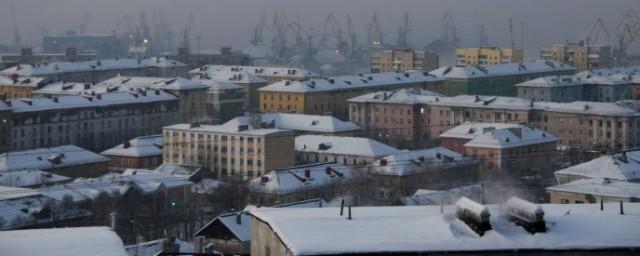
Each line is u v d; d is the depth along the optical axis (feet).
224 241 459.73
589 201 599.98
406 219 168.25
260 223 182.60
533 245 157.58
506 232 161.17
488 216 159.84
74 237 187.32
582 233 161.89
